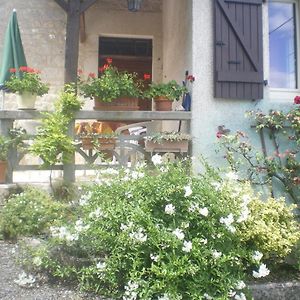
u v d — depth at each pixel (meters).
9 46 5.89
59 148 4.97
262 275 3.03
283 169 5.38
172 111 5.41
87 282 3.00
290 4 5.91
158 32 8.98
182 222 3.00
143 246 2.91
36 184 4.96
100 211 3.09
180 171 3.33
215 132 5.46
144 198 3.13
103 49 9.13
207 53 5.50
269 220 3.50
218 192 3.24
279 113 5.48
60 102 5.18
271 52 5.83
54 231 3.33
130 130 6.23
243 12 5.54
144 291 2.75
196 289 2.81
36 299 2.86
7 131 5.12
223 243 3.05
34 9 8.61
